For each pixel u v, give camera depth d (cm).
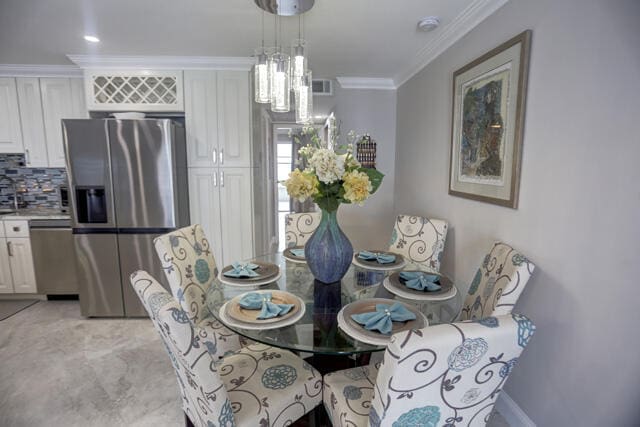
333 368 174
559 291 143
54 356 227
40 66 306
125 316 285
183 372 110
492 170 189
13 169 347
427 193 290
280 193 820
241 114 309
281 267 198
